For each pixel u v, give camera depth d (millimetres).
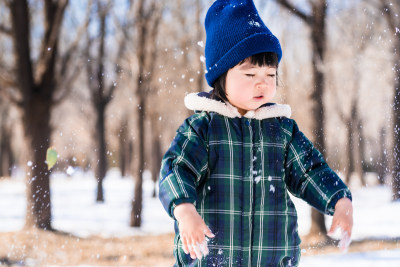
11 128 36594
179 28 12859
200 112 1838
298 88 13789
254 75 1786
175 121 20922
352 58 13289
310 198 1782
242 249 1696
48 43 10727
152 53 12445
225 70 1819
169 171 1650
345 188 1729
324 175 1781
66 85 11219
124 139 29281
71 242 9234
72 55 11102
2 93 10602
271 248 1727
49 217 10242
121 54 13508
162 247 9359
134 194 12727
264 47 1788
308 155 1862
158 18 12414
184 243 1479
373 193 21109
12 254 7750
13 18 10492
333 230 1627
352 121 22359
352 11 11977
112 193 24859
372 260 6031
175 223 1826
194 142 1722
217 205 1698
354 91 21406
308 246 8367
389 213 13648
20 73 10531
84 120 26672
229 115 1785
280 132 1841
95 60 12805
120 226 12484
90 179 38125
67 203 18938
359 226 11547
